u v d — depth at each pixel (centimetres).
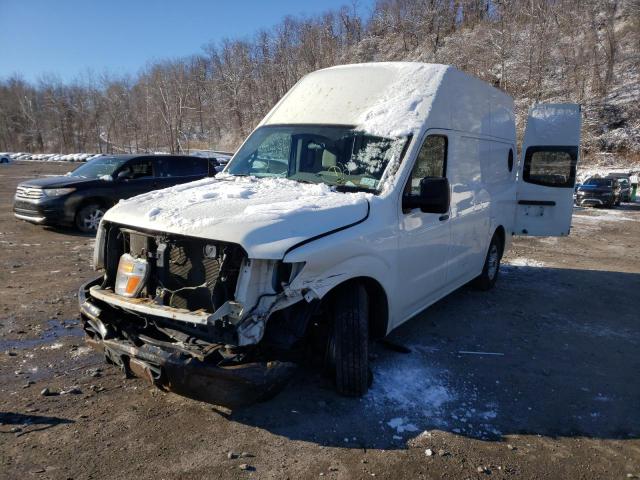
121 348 348
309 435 348
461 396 412
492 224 670
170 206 381
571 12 5953
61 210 1086
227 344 326
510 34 5403
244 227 331
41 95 9131
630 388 445
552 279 838
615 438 365
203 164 1301
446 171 512
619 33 5888
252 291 325
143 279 361
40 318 558
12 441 331
